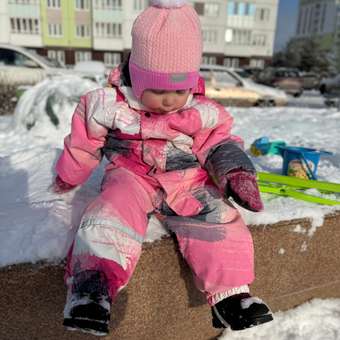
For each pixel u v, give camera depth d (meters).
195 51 1.41
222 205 1.49
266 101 8.47
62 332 1.41
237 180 1.37
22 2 27.47
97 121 1.51
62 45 28.98
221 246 1.37
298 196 1.90
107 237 1.23
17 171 2.11
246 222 1.63
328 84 16.67
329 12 61.25
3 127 4.45
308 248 1.78
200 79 1.62
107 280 1.17
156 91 1.42
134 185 1.45
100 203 1.32
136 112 1.53
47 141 3.86
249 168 1.41
